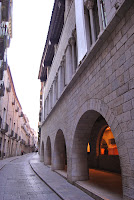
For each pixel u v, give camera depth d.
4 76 24.94
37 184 8.63
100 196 5.50
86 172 8.43
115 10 5.33
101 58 6.16
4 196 6.32
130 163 4.17
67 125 10.18
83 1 8.21
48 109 18.88
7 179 9.87
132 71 4.39
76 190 6.98
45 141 19.73
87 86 7.30
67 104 10.53
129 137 4.29
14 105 36.41
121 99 4.77
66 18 12.08
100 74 6.15
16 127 40.22
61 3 13.16
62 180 9.24
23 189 7.50
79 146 8.62
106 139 12.47
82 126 8.47
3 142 26.20
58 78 13.32
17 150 42.97
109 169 11.38
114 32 5.37
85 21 8.17
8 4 17.52
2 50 18.53
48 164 18.12
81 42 7.95
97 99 6.23
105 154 12.52
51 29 16.17
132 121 4.23
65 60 12.17
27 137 69.62
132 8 4.55
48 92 19.34
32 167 15.96
